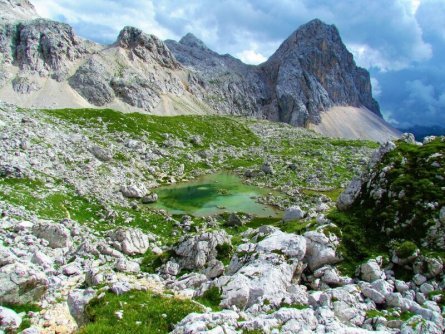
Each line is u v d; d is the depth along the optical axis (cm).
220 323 1695
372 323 1947
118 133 12975
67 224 4300
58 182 6091
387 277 2525
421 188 2956
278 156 14212
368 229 2978
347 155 15175
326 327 1744
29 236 3384
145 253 3997
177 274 3184
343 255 2762
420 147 3388
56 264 3009
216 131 17662
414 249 2548
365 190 3306
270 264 2531
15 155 6262
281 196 9031
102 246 3606
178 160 11844
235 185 10056
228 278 2378
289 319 1806
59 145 7994
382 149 3544
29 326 1827
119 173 8362
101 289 2120
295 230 3284
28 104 16825
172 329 1744
